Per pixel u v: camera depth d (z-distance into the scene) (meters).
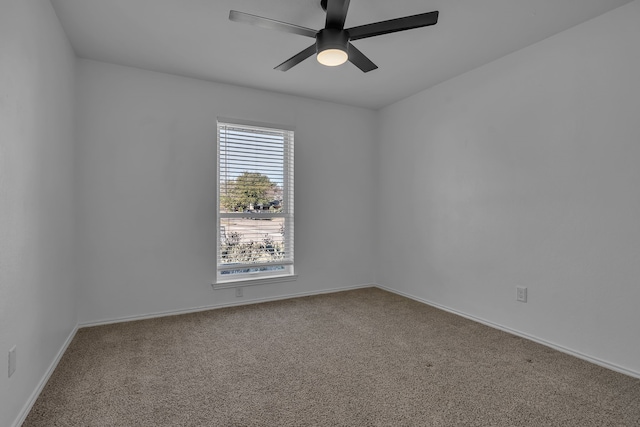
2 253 1.42
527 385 1.95
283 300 3.75
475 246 3.09
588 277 2.28
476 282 3.08
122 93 3.03
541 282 2.55
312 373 2.09
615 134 2.14
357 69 3.10
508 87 2.80
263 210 3.72
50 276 2.09
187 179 3.29
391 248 4.15
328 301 3.71
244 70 3.13
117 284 3.03
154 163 3.16
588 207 2.28
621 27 2.11
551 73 2.49
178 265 3.27
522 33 2.46
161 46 2.68
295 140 3.86
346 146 4.20
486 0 2.06
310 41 2.59
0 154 1.39
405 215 3.93
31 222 1.75
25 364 1.66
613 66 2.15
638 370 2.03
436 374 2.08
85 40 2.59
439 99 3.47
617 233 2.13
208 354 2.36
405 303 3.64
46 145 2.01
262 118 3.65
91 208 2.92
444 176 3.42
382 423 1.60
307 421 1.61
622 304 2.11
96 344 2.52
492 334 2.75
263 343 2.55
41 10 1.92
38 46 1.86
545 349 2.45
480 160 3.04
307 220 3.95
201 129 3.35
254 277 3.70
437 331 2.82
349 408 1.72
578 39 2.33
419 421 1.61
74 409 1.70
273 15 2.24
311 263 3.98
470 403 1.76
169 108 3.22
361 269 4.33
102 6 2.14
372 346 2.50
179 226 3.27
